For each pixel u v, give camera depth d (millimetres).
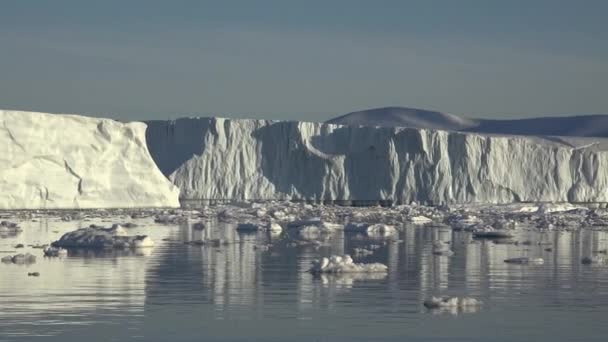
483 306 35438
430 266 50719
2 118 117938
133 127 132000
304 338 29125
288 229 87562
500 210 133125
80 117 126562
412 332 30094
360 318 32656
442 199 152250
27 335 29141
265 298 37281
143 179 132000
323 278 44250
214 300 36625
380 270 47438
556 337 29484
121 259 53219
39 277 43781
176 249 61125
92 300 36312
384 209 136375
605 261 52781
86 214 112312
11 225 80000
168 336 29266
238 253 58438
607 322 31969
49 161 121625
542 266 50938
